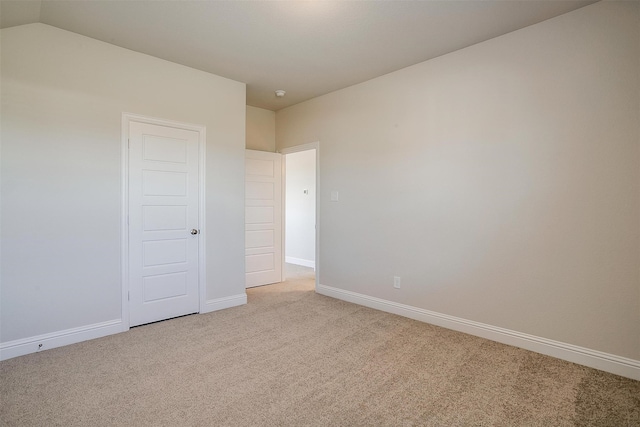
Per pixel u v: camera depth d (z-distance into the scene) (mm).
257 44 3049
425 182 3400
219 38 2949
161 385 2195
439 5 2439
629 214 2305
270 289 4793
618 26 2324
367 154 3941
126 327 3154
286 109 5047
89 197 2939
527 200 2744
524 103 2748
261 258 5016
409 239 3545
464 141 3111
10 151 2576
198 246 3664
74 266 2871
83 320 2922
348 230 4168
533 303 2729
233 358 2588
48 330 2752
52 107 2752
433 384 2223
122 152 3119
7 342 2576
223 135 3834
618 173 2340
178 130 3496
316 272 4609
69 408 1943
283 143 5121
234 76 3812
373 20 2646
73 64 2850
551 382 2254
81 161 2896
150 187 3318
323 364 2498
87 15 2582
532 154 2711
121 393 2100
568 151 2539
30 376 2301
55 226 2773
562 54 2557
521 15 2562
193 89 3588
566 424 1828
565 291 2570
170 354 2652
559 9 2482
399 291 3645
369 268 3938
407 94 3549
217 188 3791
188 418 1861
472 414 1909
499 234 2900
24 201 2637
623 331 2340
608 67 2367
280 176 5195
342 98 4223
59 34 2779
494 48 2916
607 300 2396
